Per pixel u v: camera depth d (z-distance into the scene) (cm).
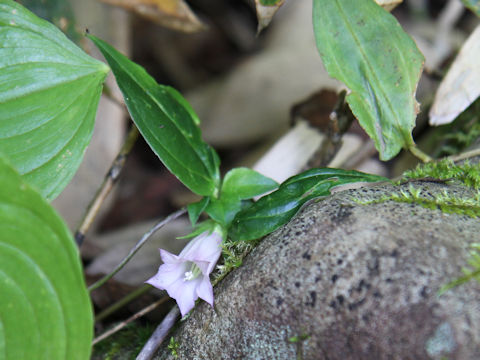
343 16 29
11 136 28
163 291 32
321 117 38
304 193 28
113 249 38
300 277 26
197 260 28
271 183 30
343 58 29
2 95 28
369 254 25
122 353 31
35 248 25
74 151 28
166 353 28
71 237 24
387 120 30
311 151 37
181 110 30
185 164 30
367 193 28
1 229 25
